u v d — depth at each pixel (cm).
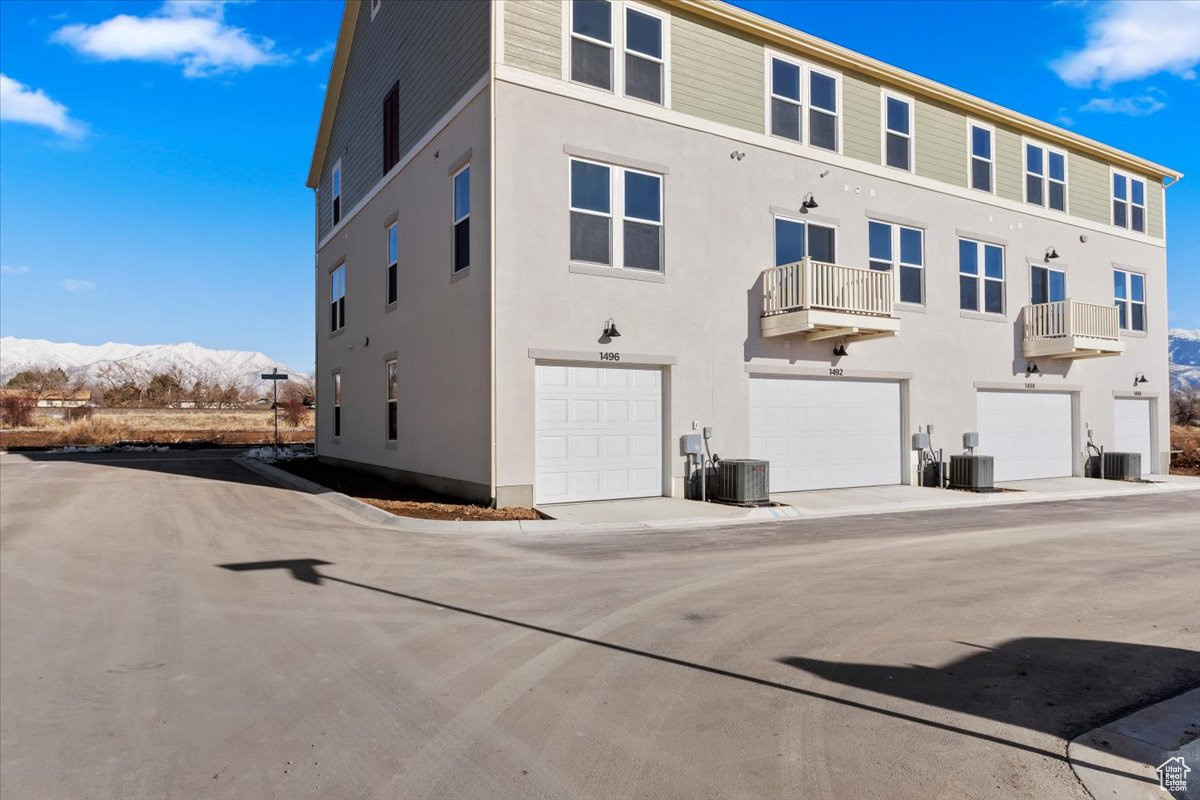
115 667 517
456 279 1408
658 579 787
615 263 1389
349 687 480
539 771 371
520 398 1285
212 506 1325
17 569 816
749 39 1569
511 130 1291
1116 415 2252
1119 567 865
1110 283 2238
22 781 362
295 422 4709
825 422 1666
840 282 1530
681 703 455
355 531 1084
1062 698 465
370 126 1970
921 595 722
